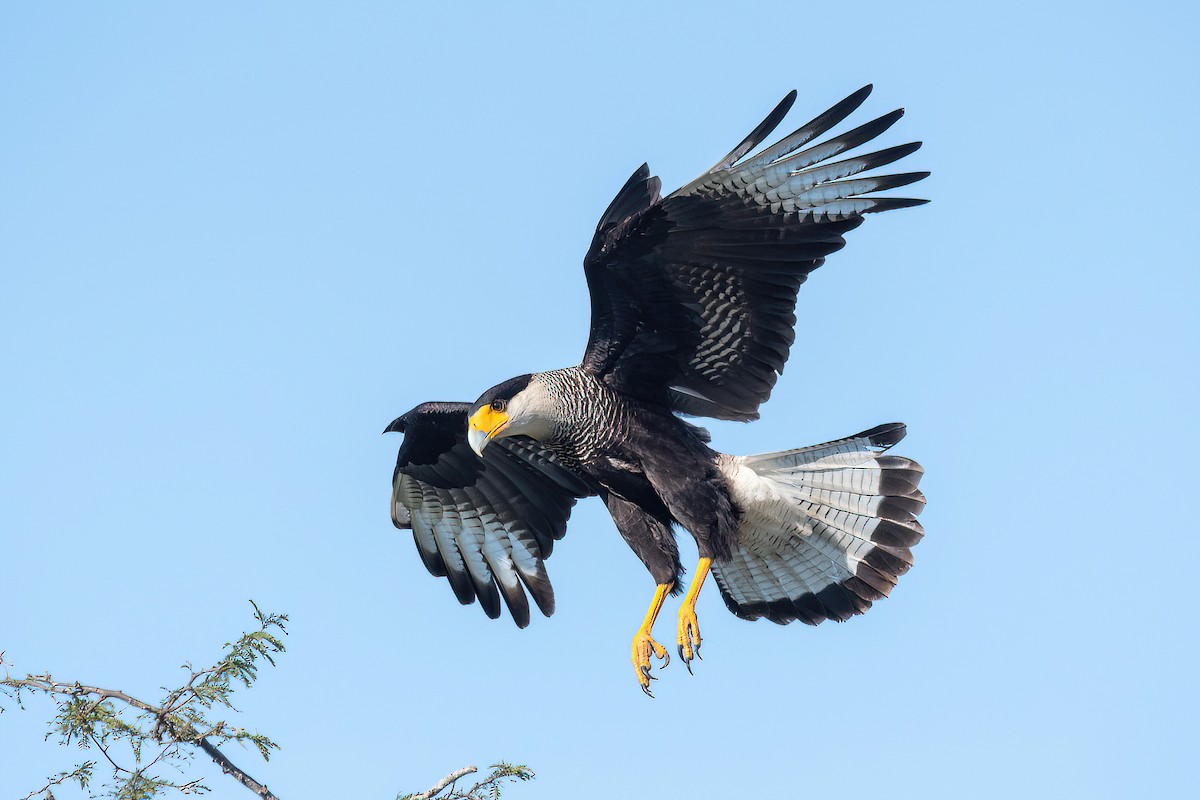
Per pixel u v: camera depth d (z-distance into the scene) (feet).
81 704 29.19
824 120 38.14
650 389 43.04
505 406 41.27
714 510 41.96
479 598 50.67
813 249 39.93
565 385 41.96
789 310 41.01
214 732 29.50
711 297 41.09
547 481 49.29
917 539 42.86
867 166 38.50
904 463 42.86
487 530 50.42
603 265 40.16
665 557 43.57
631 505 43.86
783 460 42.83
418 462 49.14
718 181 38.32
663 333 41.98
